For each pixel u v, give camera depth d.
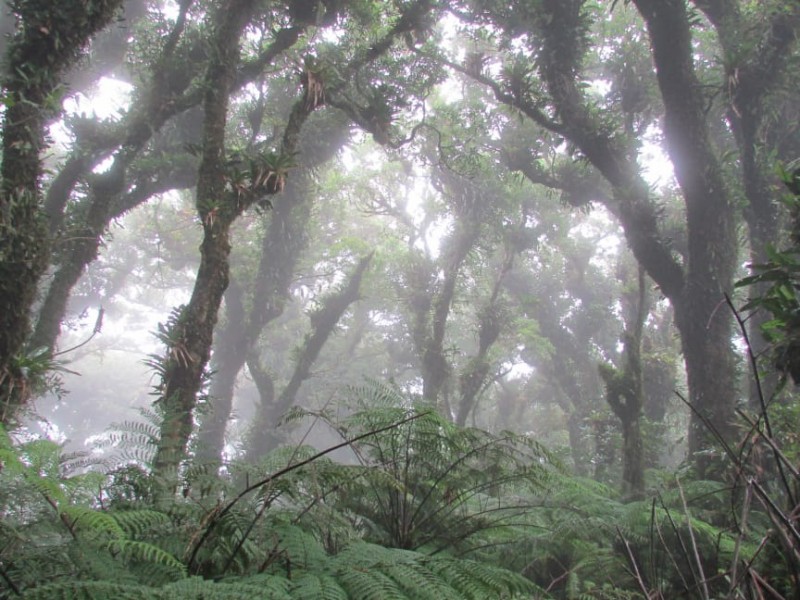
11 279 5.68
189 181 13.98
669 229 14.20
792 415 6.39
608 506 4.98
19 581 2.12
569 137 12.63
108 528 2.11
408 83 14.75
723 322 9.96
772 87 10.08
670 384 16.89
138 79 14.06
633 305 18.77
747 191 10.64
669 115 10.78
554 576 4.88
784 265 3.04
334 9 12.45
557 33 12.27
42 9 6.46
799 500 1.76
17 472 2.37
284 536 2.82
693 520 4.41
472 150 16.14
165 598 1.83
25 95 6.20
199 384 6.95
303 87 8.48
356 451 4.36
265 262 18.69
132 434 3.66
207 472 3.49
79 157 11.65
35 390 6.12
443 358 17.16
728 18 11.09
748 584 1.82
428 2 13.29
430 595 2.32
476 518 4.75
